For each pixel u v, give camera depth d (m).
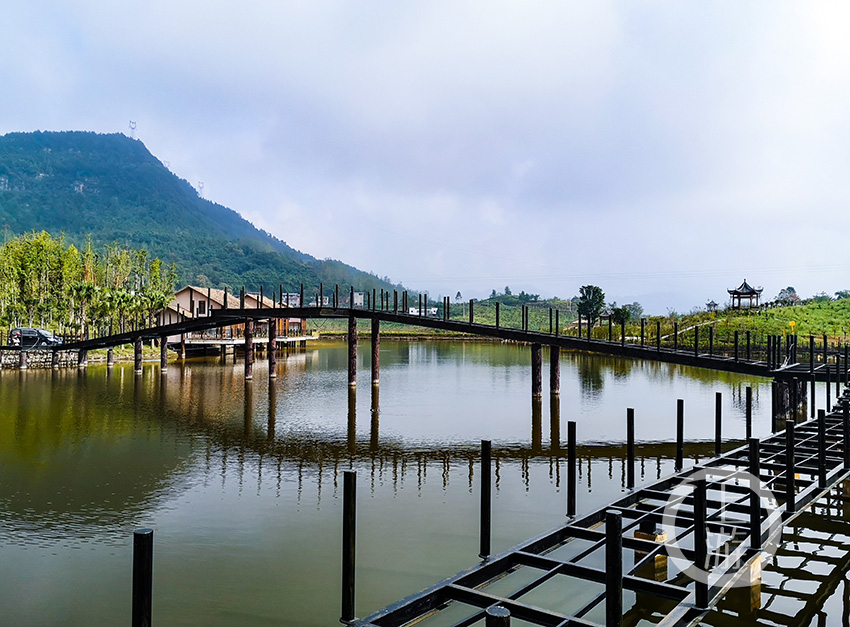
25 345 51.41
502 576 8.97
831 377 27.25
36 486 16.72
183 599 10.00
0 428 24.69
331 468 18.91
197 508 14.91
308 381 42.31
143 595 5.64
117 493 16.12
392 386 39.78
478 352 75.50
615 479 17.48
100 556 12.00
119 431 24.44
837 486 16.36
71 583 10.76
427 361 61.22
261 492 16.28
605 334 71.56
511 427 25.64
